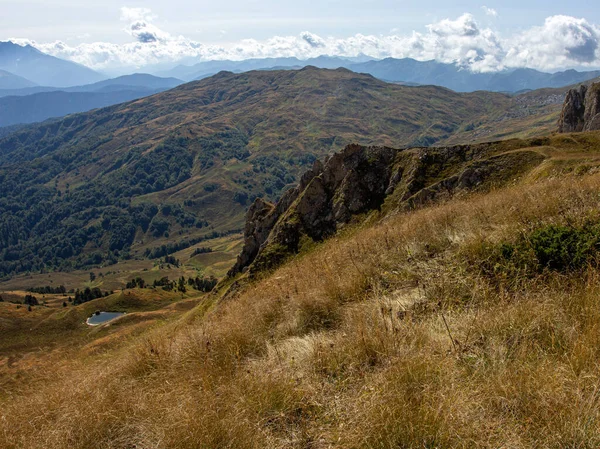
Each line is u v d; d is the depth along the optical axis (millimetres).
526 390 3666
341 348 5277
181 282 179250
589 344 4000
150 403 4883
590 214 7172
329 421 3971
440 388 3871
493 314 5125
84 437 4629
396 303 6391
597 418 3211
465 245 7602
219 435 3930
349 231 30797
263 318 7582
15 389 7383
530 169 35719
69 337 106562
